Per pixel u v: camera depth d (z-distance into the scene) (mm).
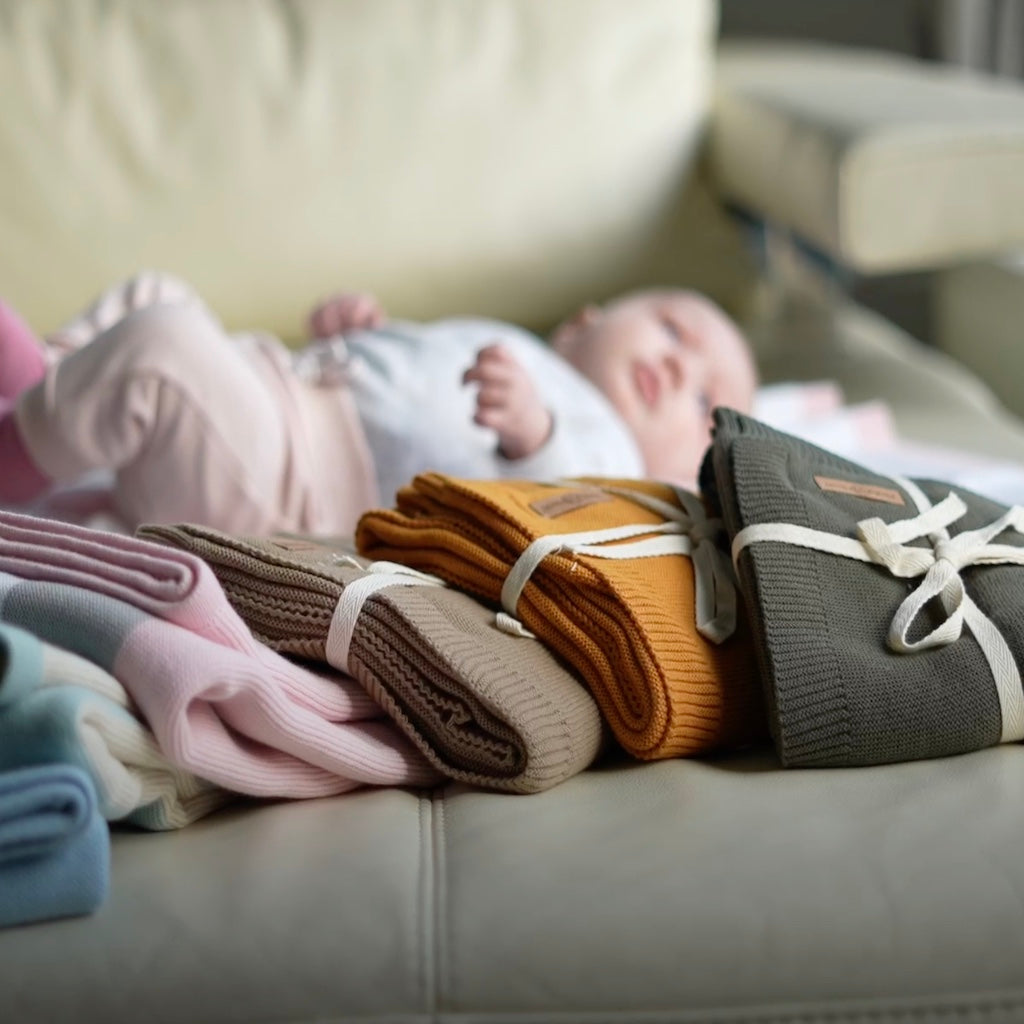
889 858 669
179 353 1079
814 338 1945
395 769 770
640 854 672
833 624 794
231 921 632
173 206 1710
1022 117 1543
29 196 1672
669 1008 614
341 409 1263
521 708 739
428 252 1788
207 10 1719
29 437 1074
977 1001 622
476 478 1236
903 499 895
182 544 835
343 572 805
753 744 856
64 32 1679
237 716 716
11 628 645
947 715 779
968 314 1998
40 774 624
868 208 1496
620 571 830
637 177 1844
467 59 1782
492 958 618
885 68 1999
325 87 1745
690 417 1500
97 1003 607
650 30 1845
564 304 1854
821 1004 618
